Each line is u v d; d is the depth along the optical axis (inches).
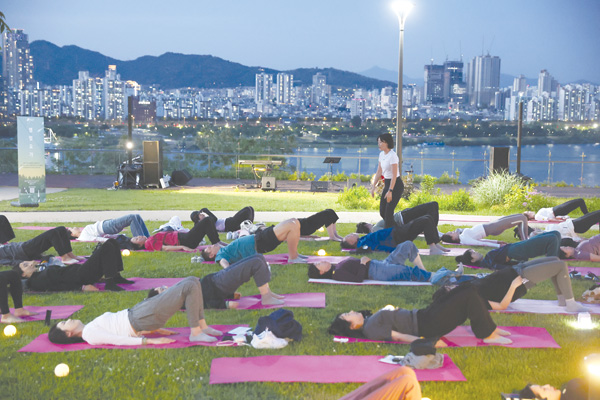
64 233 364.8
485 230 431.8
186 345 231.1
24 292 309.3
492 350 223.1
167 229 451.2
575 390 173.2
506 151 887.7
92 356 221.0
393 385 157.4
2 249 359.3
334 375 202.1
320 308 278.8
